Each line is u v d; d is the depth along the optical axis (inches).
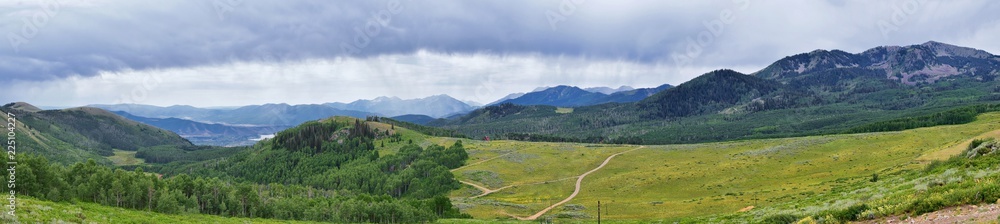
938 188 1514.5
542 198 7052.2
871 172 5570.9
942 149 5738.2
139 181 4884.4
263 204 5615.2
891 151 7017.7
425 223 5487.2
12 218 2234.3
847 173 5851.4
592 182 7770.7
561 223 4830.2
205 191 5467.5
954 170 2400.3
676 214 4795.8
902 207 1300.4
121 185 4584.2
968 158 2878.9
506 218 5753.0
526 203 6702.8
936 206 1235.2
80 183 4724.4
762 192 5374.0
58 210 2856.8
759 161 7637.8
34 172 4293.8
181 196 5049.2
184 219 4015.8
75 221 2586.1
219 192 5526.6
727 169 7317.9
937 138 7426.2
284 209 5526.6
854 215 1409.9
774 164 7337.6
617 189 7037.4
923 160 5211.6
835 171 6215.6
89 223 2657.5
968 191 1228.5
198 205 5147.6
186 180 5674.2
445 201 6279.5
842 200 2181.3
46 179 4355.3
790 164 7209.6
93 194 4608.8
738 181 6525.6
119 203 4584.2
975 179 1614.2
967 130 7721.5
